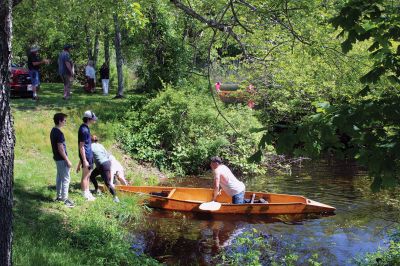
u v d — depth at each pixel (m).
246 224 10.45
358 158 3.83
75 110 16.59
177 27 18.67
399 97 3.79
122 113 17.47
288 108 16.66
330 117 3.85
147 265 7.58
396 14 4.13
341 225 10.40
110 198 10.55
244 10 8.23
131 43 20.75
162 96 17.16
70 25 24.73
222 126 16.89
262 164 17.00
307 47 8.71
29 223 8.06
